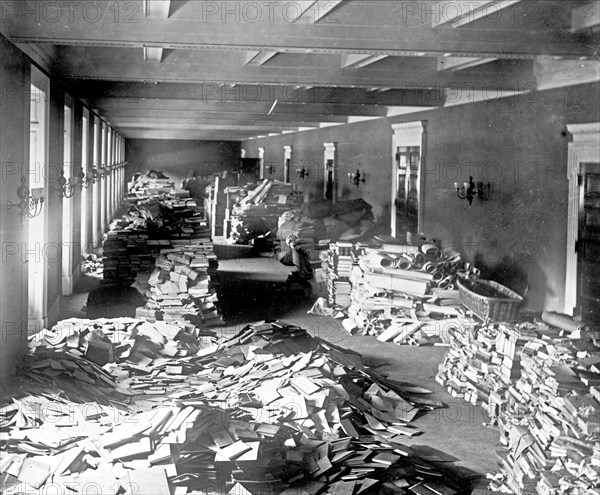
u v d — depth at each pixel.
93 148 17.12
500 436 6.88
